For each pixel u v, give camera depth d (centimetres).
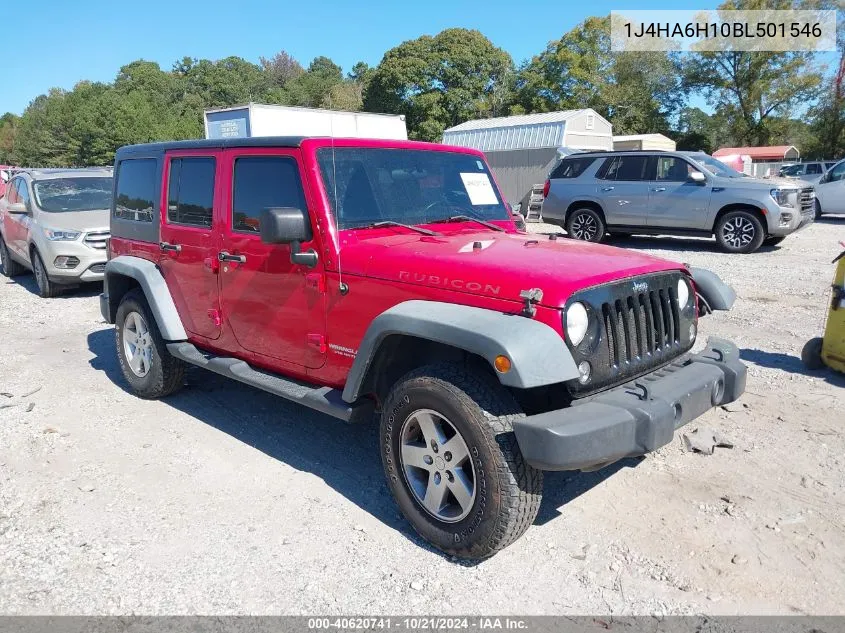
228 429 489
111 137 5091
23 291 1073
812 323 751
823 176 1909
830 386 548
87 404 543
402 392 331
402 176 418
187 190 477
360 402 367
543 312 295
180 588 307
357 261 360
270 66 10975
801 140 5100
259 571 319
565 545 338
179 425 497
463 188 451
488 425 298
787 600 295
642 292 333
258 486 402
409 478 338
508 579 312
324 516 368
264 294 415
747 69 4728
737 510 364
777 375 577
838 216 2069
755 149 4428
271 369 432
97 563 325
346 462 434
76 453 449
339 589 306
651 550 332
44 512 373
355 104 5941
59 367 649
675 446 441
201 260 462
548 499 383
